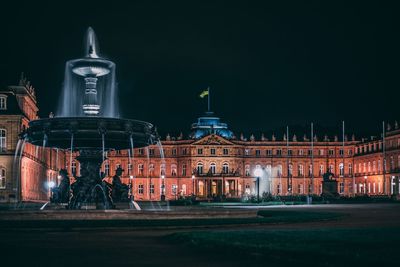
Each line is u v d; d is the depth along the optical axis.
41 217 43.19
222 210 49.69
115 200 49.03
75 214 43.59
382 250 25.94
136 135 46.69
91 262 25.41
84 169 48.53
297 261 24.03
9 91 114.81
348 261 22.73
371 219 54.84
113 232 39.12
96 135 45.06
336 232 35.47
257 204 109.88
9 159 112.19
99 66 47.12
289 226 44.19
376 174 192.62
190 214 47.16
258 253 26.42
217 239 31.19
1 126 113.19
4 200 110.81
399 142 178.88
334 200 137.62
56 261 25.75
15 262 25.39
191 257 26.81
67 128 44.72
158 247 30.66
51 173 161.75
